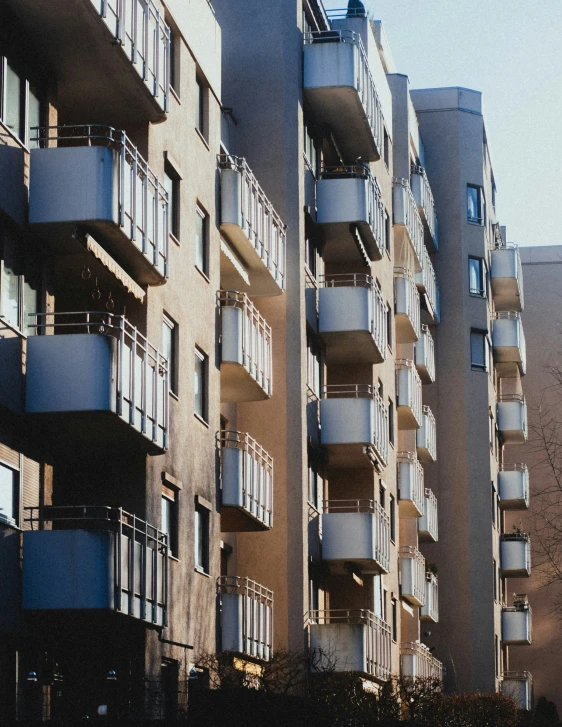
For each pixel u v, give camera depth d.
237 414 30.73
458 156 55.78
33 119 19.16
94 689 19.62
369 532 33.28
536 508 63.44
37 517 18.72
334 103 33.47
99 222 18.42
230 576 25.95
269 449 30.44
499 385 61.72
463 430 53.88
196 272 24.88
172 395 22.95
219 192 26.81
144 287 21.70
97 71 20.09
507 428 59.34
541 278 67.44
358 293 34.16
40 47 19.20
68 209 18.31
